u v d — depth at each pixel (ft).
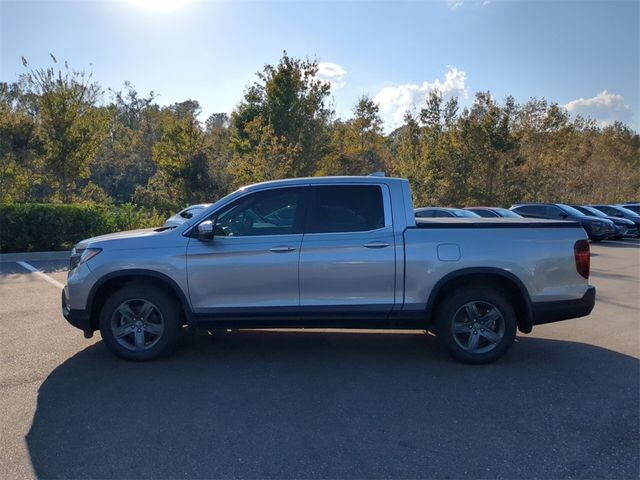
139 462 11.82
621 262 51.24
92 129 69.92
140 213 59.06
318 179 19.02
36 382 16.66
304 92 103.09
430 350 20.36
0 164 63.41
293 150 80.33
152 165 163.84
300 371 17.92
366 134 148.25
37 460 11.88
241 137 108.78
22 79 72.59
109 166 155.63
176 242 18.33
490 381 17.08
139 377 17.17
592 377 17.53
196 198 95.55
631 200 157.58
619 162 155.43
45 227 49.16
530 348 20.93
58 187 70.23
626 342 21.91
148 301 18.40
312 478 11.25
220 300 18.25
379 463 11.88
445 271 18.07
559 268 18.43
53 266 41.73
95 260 18.28
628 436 13.28
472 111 104.42
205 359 19.11
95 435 13.08
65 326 23.30
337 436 13.15
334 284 18.07
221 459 11.98
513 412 14.67
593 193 142.20
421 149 109.70
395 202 18.58
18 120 68.39
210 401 15.25
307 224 18.44
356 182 18.80
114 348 18.53
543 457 12.21
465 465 11.84
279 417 14.20
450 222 18.81
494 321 18.60
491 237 18.31
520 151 110.01
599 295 33.06
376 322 18.45
